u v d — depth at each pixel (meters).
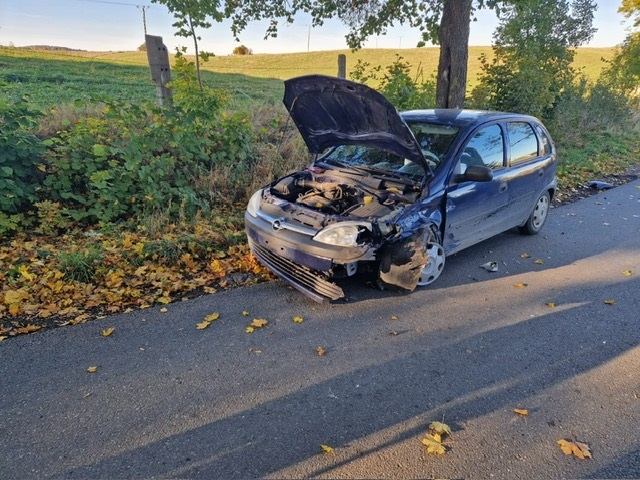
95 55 39.00
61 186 5.77
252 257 5.03
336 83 3.93
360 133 4.50
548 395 3.04
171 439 2.56
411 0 9.70
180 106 6.51
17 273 4.40
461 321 3.96
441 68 8.62
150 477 2.31
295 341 3.58
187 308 4.03
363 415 2.80
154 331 3.64
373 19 10.20
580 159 11.02
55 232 5.42
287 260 4.17
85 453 2.44
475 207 4.86
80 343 3.43
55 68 21.61
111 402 2.83
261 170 7.16
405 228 4.04
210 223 5.87
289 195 4.62
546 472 2.42
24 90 12.42
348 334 3.71
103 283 4.39
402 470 2.40
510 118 5.43
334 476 2.35
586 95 15.34
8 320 3.68
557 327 3.91
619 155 12.34
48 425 2.62
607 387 3.14
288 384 3.07
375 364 3.32
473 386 3.11
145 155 6.14
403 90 9.27
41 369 3.11
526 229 6.20
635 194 8.77
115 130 6.75
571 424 2.78
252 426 2.68
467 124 4.83
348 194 4.38
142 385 3.00
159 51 7.56
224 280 4.59
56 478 2.28
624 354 3.54
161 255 4.92
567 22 11.32
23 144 5.35
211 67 34.31
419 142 4.77
